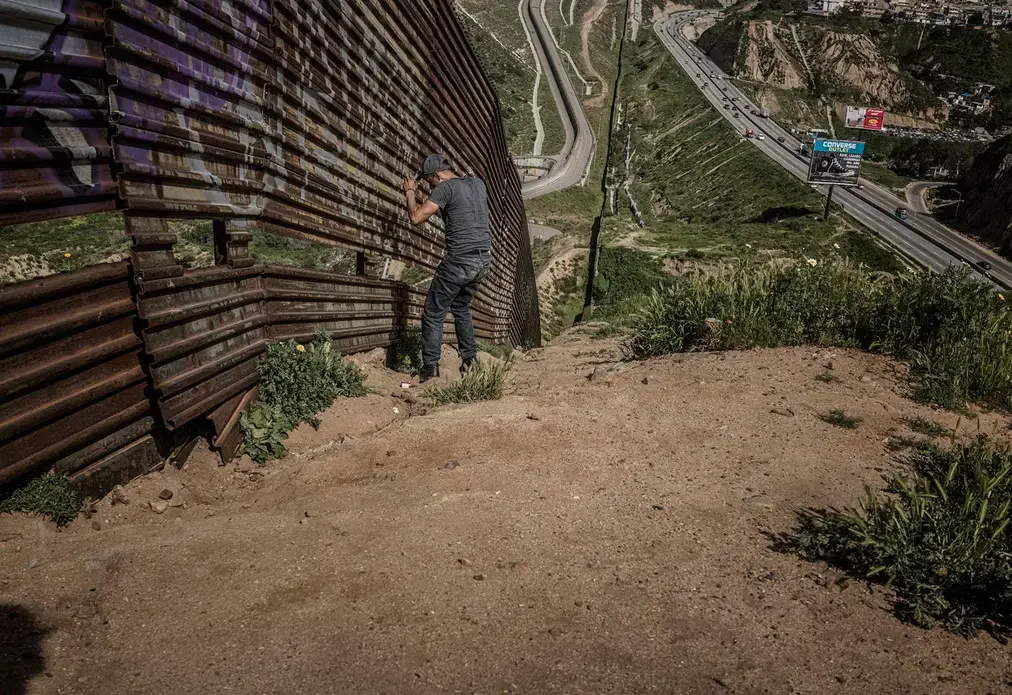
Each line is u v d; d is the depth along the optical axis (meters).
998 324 5.54
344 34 5.24
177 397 3.53
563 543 3.18
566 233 79.50
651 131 114.62
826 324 6.25
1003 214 67.88
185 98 3.47
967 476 3.61
